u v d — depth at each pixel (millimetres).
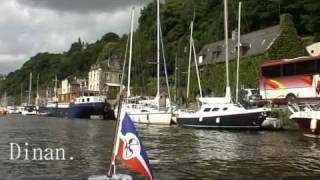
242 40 85688
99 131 46750
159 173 19234
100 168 19812
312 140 35875
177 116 56156
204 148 29406
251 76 77125
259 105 55062
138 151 10836
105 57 173875
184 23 126250
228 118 48031
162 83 102125
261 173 19562
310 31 93750
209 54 94188
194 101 88938
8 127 54125
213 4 122188
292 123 47344
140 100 73938
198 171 19875
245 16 96562
